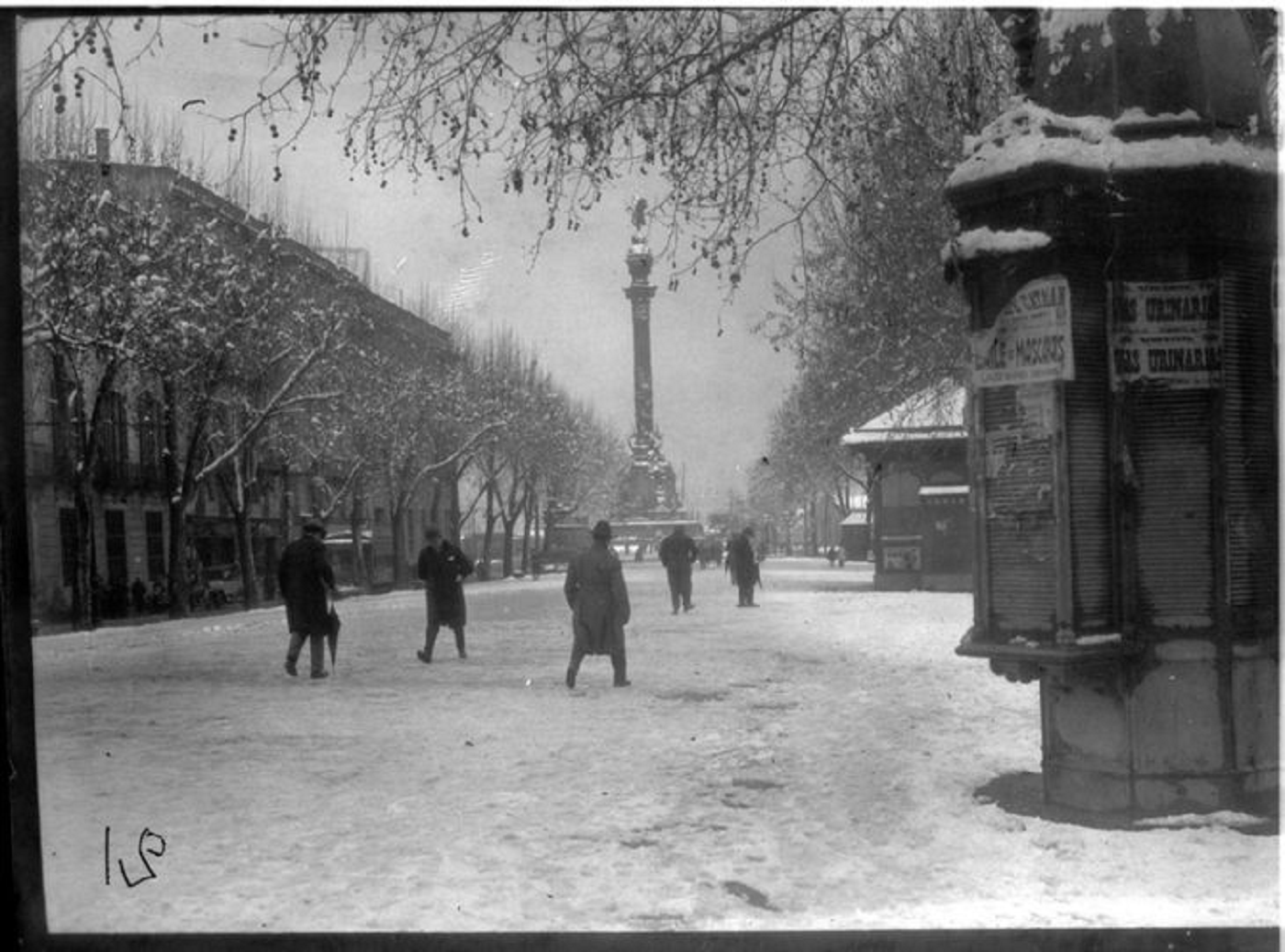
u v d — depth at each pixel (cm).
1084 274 657
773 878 572
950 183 683
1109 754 664
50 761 898
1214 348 655
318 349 3384
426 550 1681
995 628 678
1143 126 655
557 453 6097
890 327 1922
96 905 539
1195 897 521
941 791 736
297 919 522
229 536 4469
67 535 3284
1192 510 656
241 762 889
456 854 625
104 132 2536
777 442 3481
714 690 1275
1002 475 673
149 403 3425
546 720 1084
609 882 571
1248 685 659
